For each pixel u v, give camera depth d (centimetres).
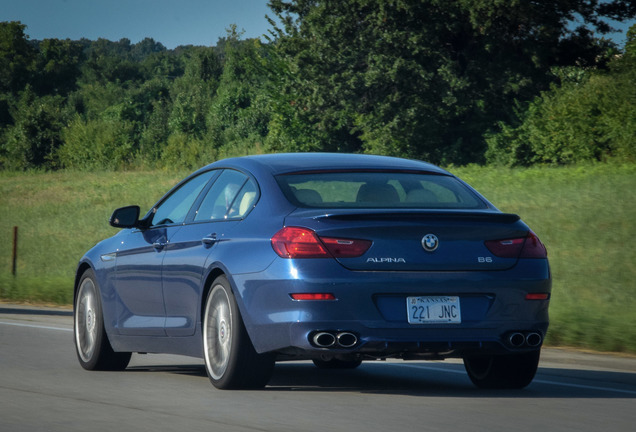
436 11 11888
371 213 1628
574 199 6625
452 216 1652
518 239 1692
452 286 1620
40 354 2453
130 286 2066
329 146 14450
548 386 1883
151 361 2397
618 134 9906
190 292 1856
